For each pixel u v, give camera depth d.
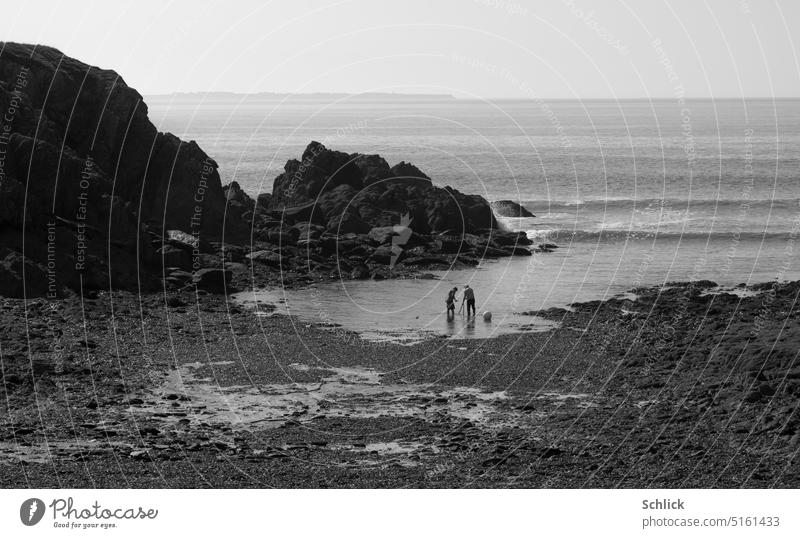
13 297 39.53
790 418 25.86
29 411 26.89
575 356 34.81
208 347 35.44
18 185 42.84
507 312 43.56
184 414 27.42
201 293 45.19
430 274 54.16
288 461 23.53
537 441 25.27
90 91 54.44
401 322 41.25
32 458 23.20
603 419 27.16
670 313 41.69
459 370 33.03
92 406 27.58
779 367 29.97
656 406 28.23
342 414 27.84
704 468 22.97
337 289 49.12
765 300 43.47
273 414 27.70
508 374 32.50
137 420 26.58
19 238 42.50
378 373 32.69
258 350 35.31
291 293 47.56
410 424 26.86
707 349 34.03
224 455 23.86
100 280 42.91
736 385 29.30
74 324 36.84
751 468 22.94
